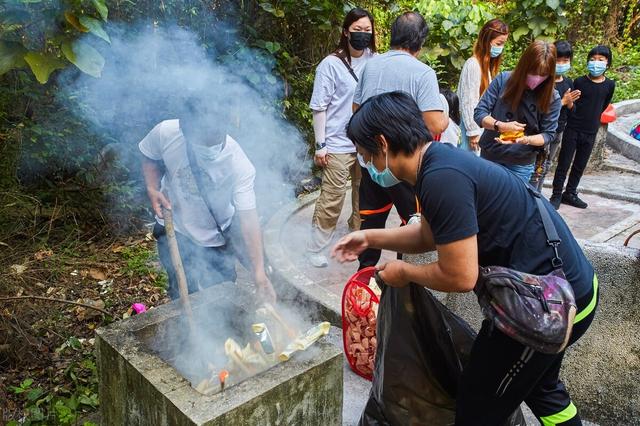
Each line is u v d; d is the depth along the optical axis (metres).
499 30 4.39
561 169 5.62
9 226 4.47
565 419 2.14
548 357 1.88
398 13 7.44
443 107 3.34
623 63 11.91
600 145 7.06
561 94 5.15
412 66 3.32
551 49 3.77
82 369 3.42
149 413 1.98
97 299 4.18
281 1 5.80
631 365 2.60
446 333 2.19
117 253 4.82
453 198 1.73
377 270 2.18
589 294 1.95
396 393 2.22
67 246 4.72
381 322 2.22
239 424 1.83
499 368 1.92
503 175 1.87
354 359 2.90
